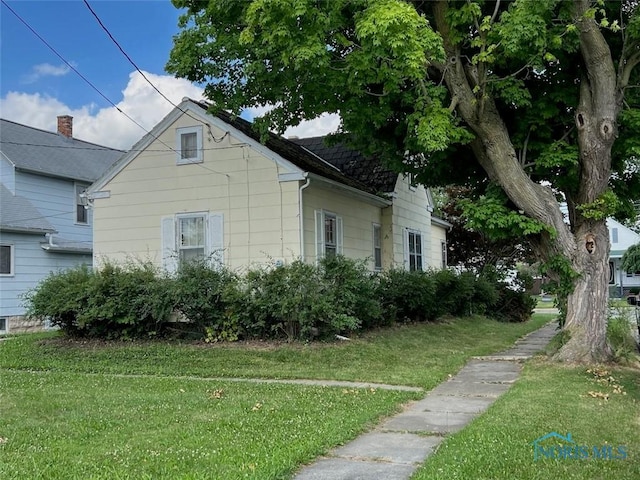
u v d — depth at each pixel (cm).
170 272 1495
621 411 741
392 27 892
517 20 973
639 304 1650
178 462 542
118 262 1556
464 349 1412
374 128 1242
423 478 495
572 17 1035
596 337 1130
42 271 2092
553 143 1162
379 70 1020
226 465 530
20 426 695
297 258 1423
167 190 1576
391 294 1655
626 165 1299
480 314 2247
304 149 2070
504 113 1228
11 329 1959
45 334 1606
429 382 1000
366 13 930
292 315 1326
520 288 2575
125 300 1398
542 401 795
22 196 2141
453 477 495
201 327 1416
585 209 1109
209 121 1536
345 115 1188
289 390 929
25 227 1994
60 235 2283
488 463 530
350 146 1366
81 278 1480
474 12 1027
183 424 696
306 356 1227
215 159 1530
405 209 2106
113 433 657
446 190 2864
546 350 1283
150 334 1416
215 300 1384
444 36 1097
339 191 1661
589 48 1069
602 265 1142
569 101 1152
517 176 1123
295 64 999
